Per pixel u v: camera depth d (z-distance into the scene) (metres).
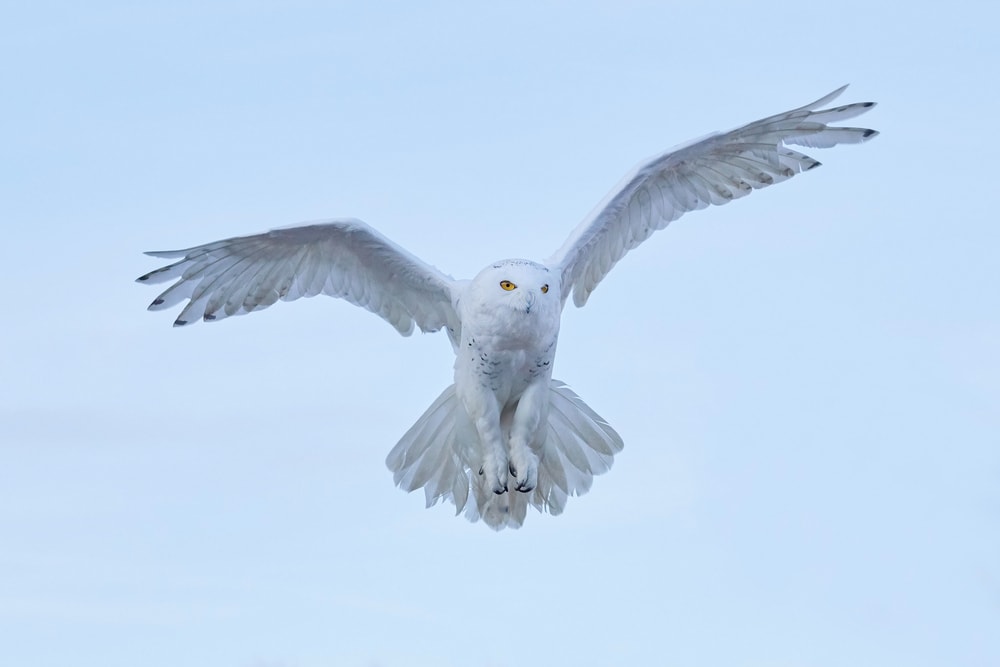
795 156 12.88
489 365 11.72
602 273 13.04
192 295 12.41
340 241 12.30
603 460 12.82
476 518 12.70
